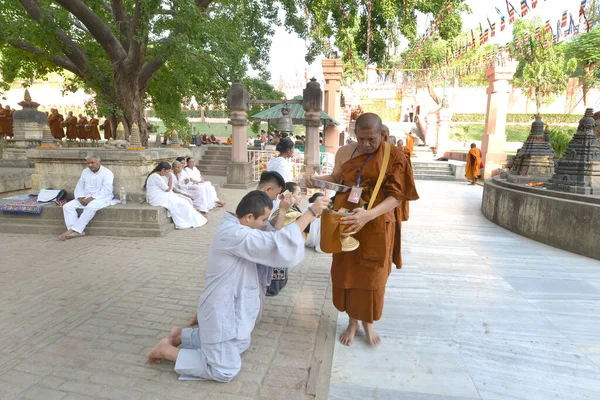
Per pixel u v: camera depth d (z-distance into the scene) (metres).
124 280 4.04
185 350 2.40
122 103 11.06
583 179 6.01
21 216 6.03
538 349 2.81
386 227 2.57
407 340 2.93
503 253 5.30
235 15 12.72
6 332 2.91
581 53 24.80
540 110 32.81
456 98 34.56
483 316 3.35
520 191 6.70
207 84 14.19
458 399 2.24
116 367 2.49
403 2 12.35
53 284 3.89
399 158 2.47
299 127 31.73
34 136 12.57
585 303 3.63
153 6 8.44
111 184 6.15
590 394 2.30
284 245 2.24
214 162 16.19
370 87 24.20
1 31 9.94
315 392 2.27
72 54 11.13
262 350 2.74
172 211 6.33
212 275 2.35
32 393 2.21
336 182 2.79
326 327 3.12
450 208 9.01
